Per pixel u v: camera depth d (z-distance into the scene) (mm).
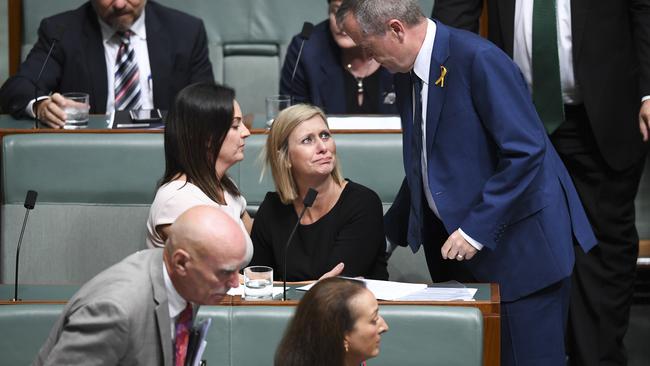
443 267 10016
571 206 9422
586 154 11477
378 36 8969
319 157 9961
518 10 11180
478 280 9461
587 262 11914
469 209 9086
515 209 9102
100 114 13992
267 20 17391
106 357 6500
